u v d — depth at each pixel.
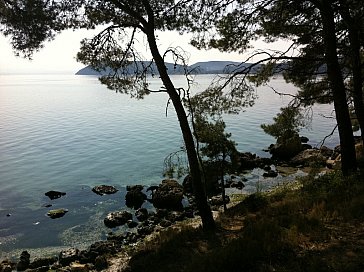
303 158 35.91
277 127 16.83
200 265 8.66
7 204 26.12
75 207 25.38
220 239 11.87
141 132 58.38
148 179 32.56
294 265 7.64
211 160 19.59
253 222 12.30
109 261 15.20
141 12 12.71
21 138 53.03
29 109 94.19
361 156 19.84
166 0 12.59
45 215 23.78
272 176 31.89
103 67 13.35
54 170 36.03
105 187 29.22
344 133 14.34
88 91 180.25
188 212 23.00
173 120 72.19
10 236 20.41
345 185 13.27
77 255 16.73
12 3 11.09
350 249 7.95
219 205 23.58
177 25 12.71
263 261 8.20
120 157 41.44
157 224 21.27
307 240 8.98
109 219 21.95
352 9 13.06
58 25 12.14
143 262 11.45
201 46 13.73
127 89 13.51
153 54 12.45
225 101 13.91
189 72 13.39
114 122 70.25
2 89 197.62
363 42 14.30
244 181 30.56
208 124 19.06
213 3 12.40
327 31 13.09
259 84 14.01
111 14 12.66
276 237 9.39
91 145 48.44
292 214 11.52
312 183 16.14
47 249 18.55
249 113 79.94
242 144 47.75
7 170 35.91
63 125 66.38
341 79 13.73
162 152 43.53
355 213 10.24
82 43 12.95
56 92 171.00
